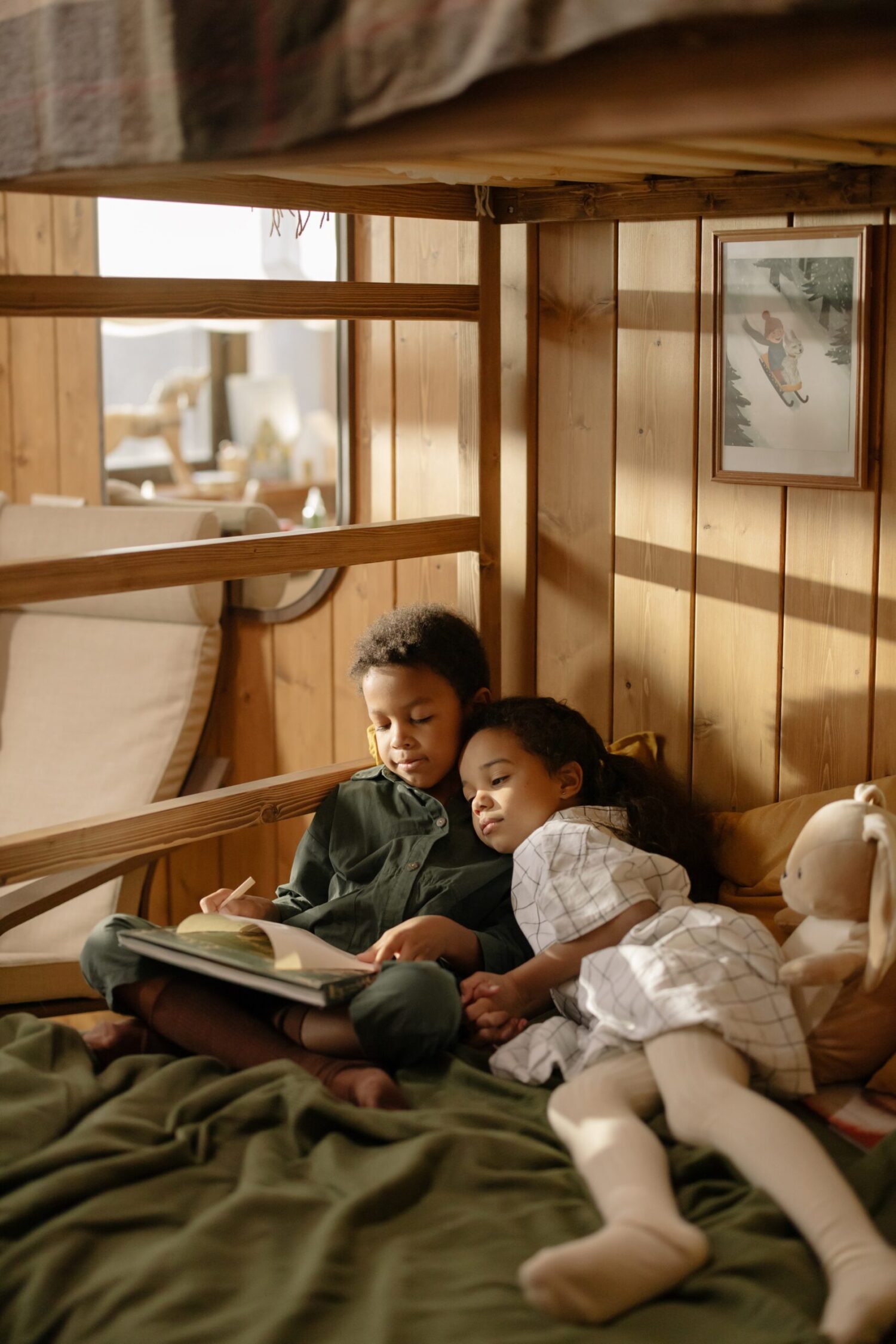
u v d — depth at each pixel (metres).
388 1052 1.46
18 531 2.51
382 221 2.18
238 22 0.98
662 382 1.92
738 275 1.79
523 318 2.06
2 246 2.89
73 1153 1.24
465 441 2.07
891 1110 1.37
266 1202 1.17
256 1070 1.40
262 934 1.56
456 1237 1.14
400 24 0.88
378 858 1.81
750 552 1.86
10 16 1.15
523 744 1.71
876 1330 0.99
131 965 1.56
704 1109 1.23
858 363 1.69
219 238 2.48
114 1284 1.07
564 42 0.79
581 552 2.07
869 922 1.40
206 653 2.38
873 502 1.72
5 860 1.59
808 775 1.85
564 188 1.92
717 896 1.80
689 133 0.83
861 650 1.77
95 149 1.10
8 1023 1.55
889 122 0.78
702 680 1.95
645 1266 1.05
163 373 4.98
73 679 2.47
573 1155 1.24
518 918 1.65
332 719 2.38
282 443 5.38
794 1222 1.12
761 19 0.76
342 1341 1.00
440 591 2.19
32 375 2.96
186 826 1.76
